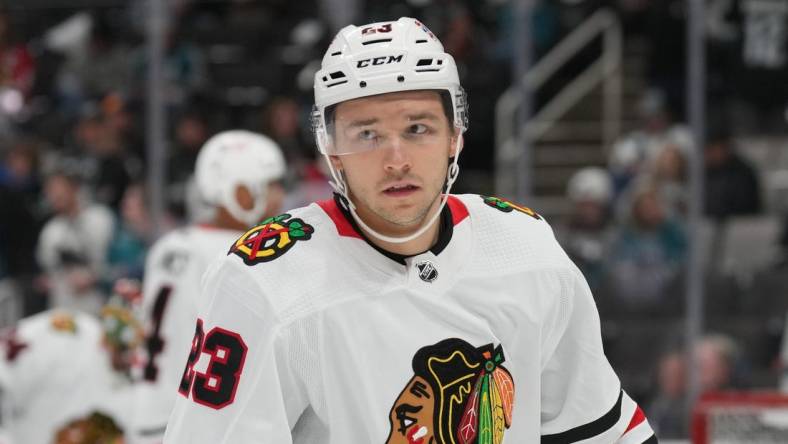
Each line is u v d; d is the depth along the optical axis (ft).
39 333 24.82
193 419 11.03
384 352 10.90
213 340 11.04
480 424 11.20
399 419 10.96
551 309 11.60
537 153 37.99
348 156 10.70
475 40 40.22
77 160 38.50
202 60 41.39
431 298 11.03
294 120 39.34
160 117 34.63
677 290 30.81
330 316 10.80
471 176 37.86
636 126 39.17
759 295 30.50
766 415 20.93
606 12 40.27
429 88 10.62
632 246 32.35
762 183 33.60
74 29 41.78
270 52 42.75
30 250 36.09
